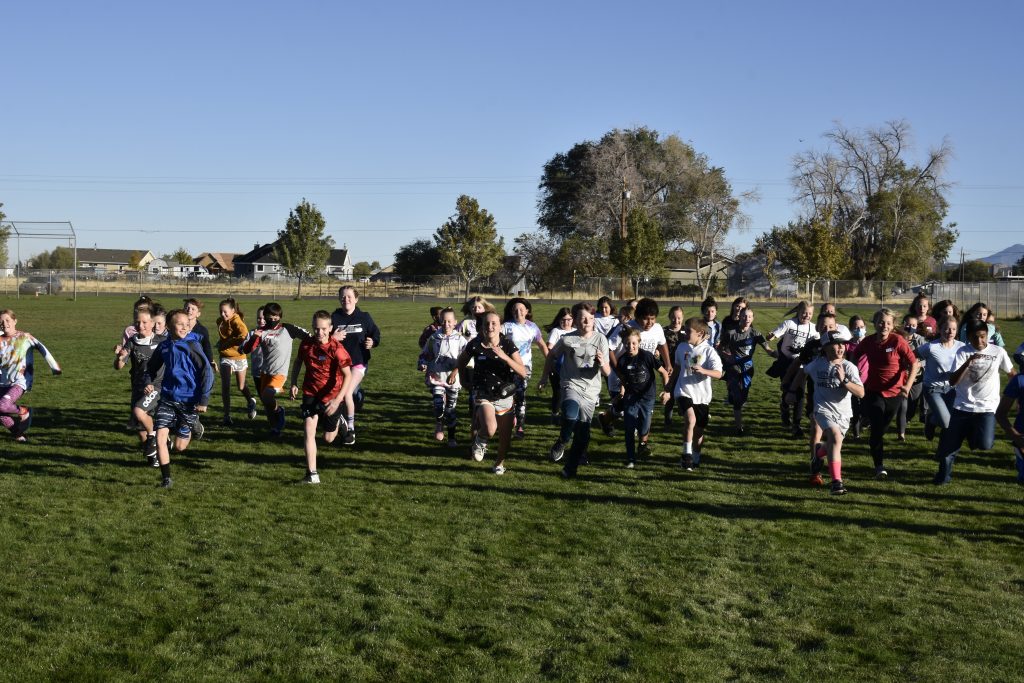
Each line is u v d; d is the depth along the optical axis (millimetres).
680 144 77875
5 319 9836
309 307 43938
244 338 11477
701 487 8359
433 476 8703
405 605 5285
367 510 7375
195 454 9547
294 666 4492
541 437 10984
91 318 33469
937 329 10047
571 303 56438
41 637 4785
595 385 8750
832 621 5141
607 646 4762
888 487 8430
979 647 4781
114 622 5000
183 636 4820
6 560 5961
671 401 11453
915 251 65125
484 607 5285
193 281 71438
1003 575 5930
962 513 7508
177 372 8273
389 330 30203
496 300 58500
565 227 85438
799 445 10578
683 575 5863
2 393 9844
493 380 8859
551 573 5879
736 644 4820
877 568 6047
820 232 56750
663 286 70438
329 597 5391
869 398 8859
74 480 8234
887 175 65375
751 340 11328
